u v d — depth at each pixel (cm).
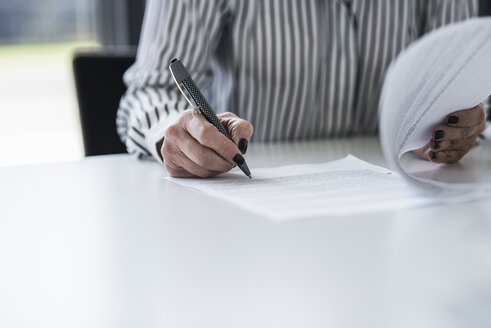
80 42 213
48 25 213
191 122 68
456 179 64
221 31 111
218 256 42
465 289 35
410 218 50
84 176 73
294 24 109
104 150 127
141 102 95
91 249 44
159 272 39
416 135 68
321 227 48
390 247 43
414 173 68
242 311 33
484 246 43
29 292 36
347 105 114
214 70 118
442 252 42
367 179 64
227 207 56
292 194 59
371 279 37
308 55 110
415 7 115
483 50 55
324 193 59
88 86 125
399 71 51
